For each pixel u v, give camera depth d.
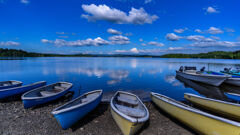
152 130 6.15
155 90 14.35
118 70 33.19
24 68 35.66
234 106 6.55
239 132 4.11
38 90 9.71
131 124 4.79
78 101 7.51
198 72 19.72
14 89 9.77
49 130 5.95
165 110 7.41
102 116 7.53
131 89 14.59
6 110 8.00
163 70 34.19
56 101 9.88
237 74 18.69
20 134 5.60
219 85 16.17
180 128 6.34
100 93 8.83
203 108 8.23
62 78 20.88
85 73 26.72
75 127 6.27
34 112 7.77
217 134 4.72
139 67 43.00
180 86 16.34
